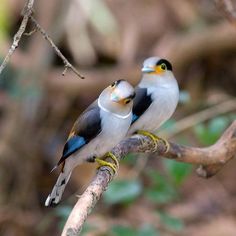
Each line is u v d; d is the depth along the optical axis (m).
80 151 6.39
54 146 12.86
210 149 7.16
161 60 7.46
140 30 13.48
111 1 13.62
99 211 10.71
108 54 13.23
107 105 6.18
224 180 12.65
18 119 12.37
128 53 13.12
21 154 12.45
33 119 12.46
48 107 12.80
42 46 12.40
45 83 12.42
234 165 12.81
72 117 13.07
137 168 9.72
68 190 12.17
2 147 12.28
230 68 13.70
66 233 4.74
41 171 12.70
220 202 12.17
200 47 12.96
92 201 5.20
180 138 10.14
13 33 13.05
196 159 7.07
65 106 12.86
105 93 6.25
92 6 12.54
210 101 11.70
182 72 13.24
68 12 12.63
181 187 12.45
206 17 13.59
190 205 11.97
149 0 13.82
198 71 13.41
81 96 13.09
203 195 12.30
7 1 12.30
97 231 8.55
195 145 10.89
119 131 6.22
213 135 8.26
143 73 7.48
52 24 12.59
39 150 12.66
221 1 8.03
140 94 7.31
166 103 7.39
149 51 13.28
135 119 7.25
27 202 12.40
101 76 12.59
